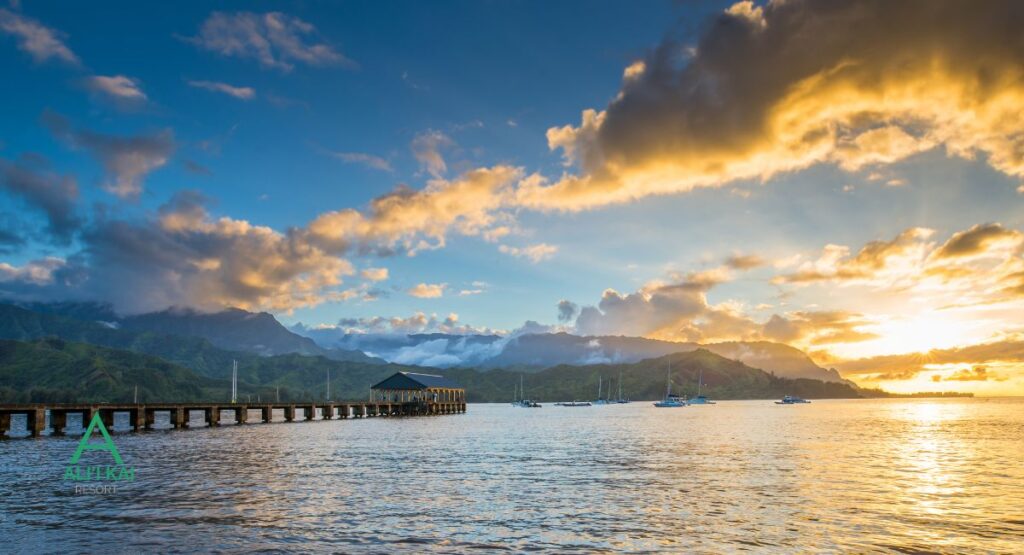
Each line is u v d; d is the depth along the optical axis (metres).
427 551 25.89
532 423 140.50
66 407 83.81
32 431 79.19
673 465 53.69
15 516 31.61
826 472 49.09
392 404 166.38
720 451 67.19
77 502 35.12
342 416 147.00
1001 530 29.33
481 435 93.38
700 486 41.84
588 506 34.78
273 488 40.19
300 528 29.38
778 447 72.81
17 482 42.19
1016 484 42.97
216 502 35.28
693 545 26.81
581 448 70.88
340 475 46.41
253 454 60.69
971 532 28.92
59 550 25.73
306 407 136.38
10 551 25.62
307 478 44.69
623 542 27.25
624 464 54.44
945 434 99.69
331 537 27.89
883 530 29.31
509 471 49.31
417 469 50.16
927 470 50.53
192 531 28.72
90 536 27.84
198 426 110.38
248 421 134.62
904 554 25.45
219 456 58.66
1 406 76.25
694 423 142.62
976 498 37.47
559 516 32.22
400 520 31.16
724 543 27.11
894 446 74.69
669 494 38.72
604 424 136.75
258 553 25.47
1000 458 60.34
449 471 49.12
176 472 47.31
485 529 29.44
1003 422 147.25
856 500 36.66
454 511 33.34
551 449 69.19
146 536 27.84
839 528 29.69
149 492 38.44
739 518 31.78
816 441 82.94
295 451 64.31
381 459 57.56
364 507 34.22
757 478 45.56
